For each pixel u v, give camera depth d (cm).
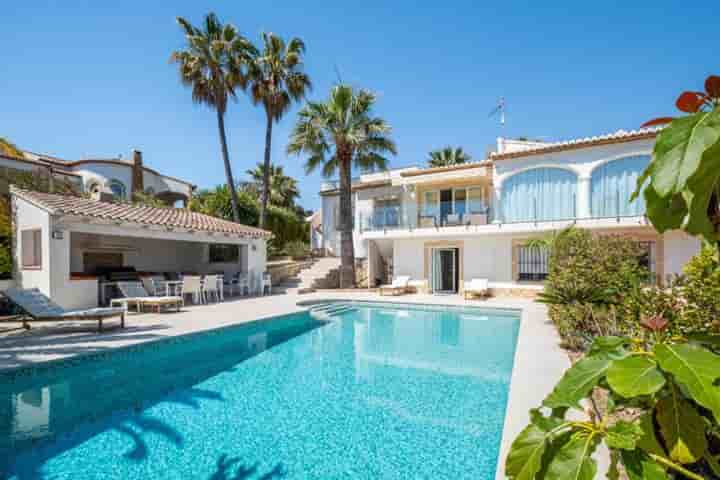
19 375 669
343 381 725
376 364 844
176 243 2275
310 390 675
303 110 2220
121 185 2755
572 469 152
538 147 1923
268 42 2509
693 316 372
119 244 1933
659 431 184
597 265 786
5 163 1966
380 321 1414
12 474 414
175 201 3102
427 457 448
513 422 413
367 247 2420
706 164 140
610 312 700
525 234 1864
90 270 1809
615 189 1638
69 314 963
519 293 1877
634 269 702
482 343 1051
